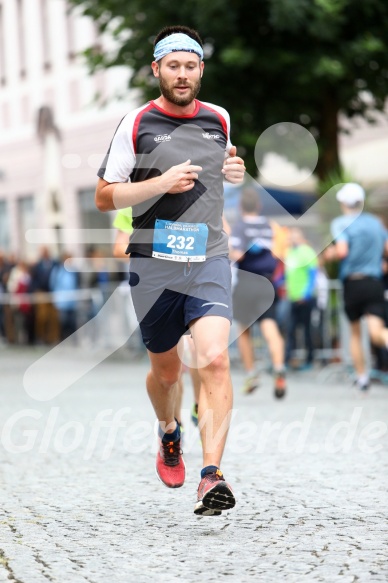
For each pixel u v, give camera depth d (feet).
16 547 37.24
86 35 206.18
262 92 126.11
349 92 127.44
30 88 224.74
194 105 40.52
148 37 126.31
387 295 101.60
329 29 119.44
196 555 35.47
